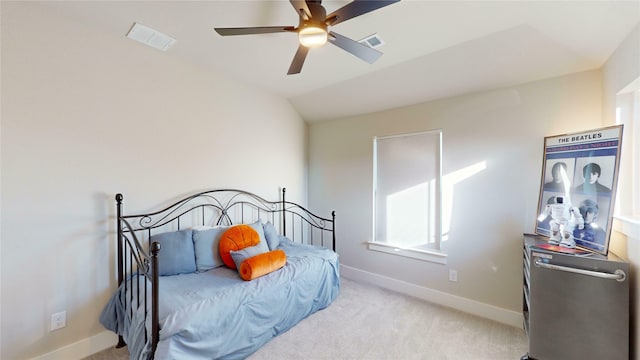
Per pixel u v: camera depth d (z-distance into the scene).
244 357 1.95
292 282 2.36
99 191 2.15
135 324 1.75
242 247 2.62
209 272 2.41
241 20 2.01
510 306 2.50
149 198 2.45
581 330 1.66
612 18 1.60
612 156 1.73
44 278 1.89
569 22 1.78
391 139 3.37
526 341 2.21
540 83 2.36
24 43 1.82
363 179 3.60
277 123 3.68
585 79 2.17
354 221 3.68
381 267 3.41
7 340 1.76
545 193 2.26
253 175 3.38
